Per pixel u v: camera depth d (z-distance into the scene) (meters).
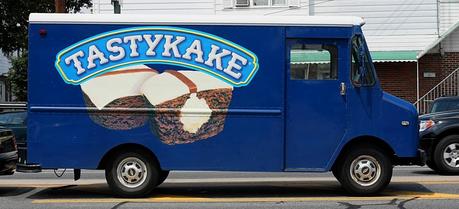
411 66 21.11
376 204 8.20
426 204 8.21
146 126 8.48
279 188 9.89
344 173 8.66
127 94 8.49
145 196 8.89
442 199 8.61
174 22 8.48
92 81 8.49
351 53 8.48
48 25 8.49
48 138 8.51
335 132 8.48
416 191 9.34
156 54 8.48
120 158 8.65
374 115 8.50
